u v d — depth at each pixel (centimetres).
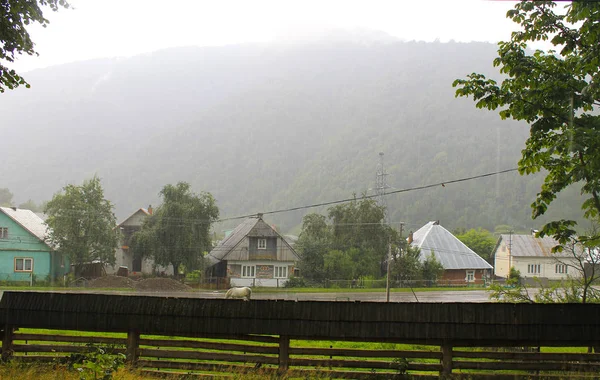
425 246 4669
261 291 3641
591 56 977
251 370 928
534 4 995
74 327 961
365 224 4422
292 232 7188
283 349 939
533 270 4647
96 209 4012
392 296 3272
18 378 857
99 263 3975
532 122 1120
